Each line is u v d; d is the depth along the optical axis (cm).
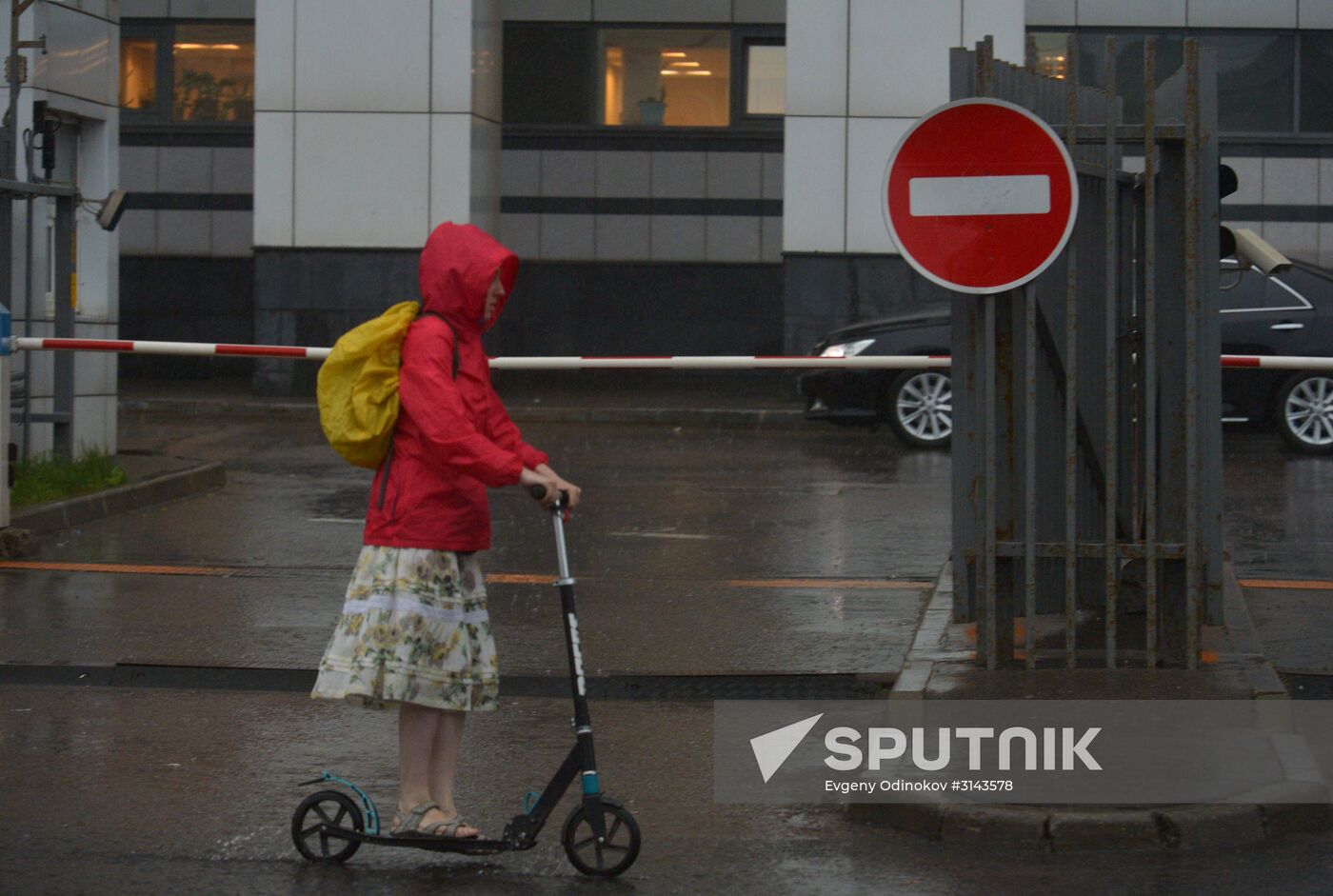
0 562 1189
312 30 2491
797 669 881
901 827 641
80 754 751
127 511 1441
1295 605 1030
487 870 596
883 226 2402
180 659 899
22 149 1466
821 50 2397
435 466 582
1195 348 782
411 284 2506
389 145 2494
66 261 1447
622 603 1061
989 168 765
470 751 759
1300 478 1669
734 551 1265
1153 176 806
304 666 886
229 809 669
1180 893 566
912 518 1434
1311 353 1869
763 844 627
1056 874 588
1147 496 787
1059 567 865
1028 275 765
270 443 2044
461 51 2478
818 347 2025
